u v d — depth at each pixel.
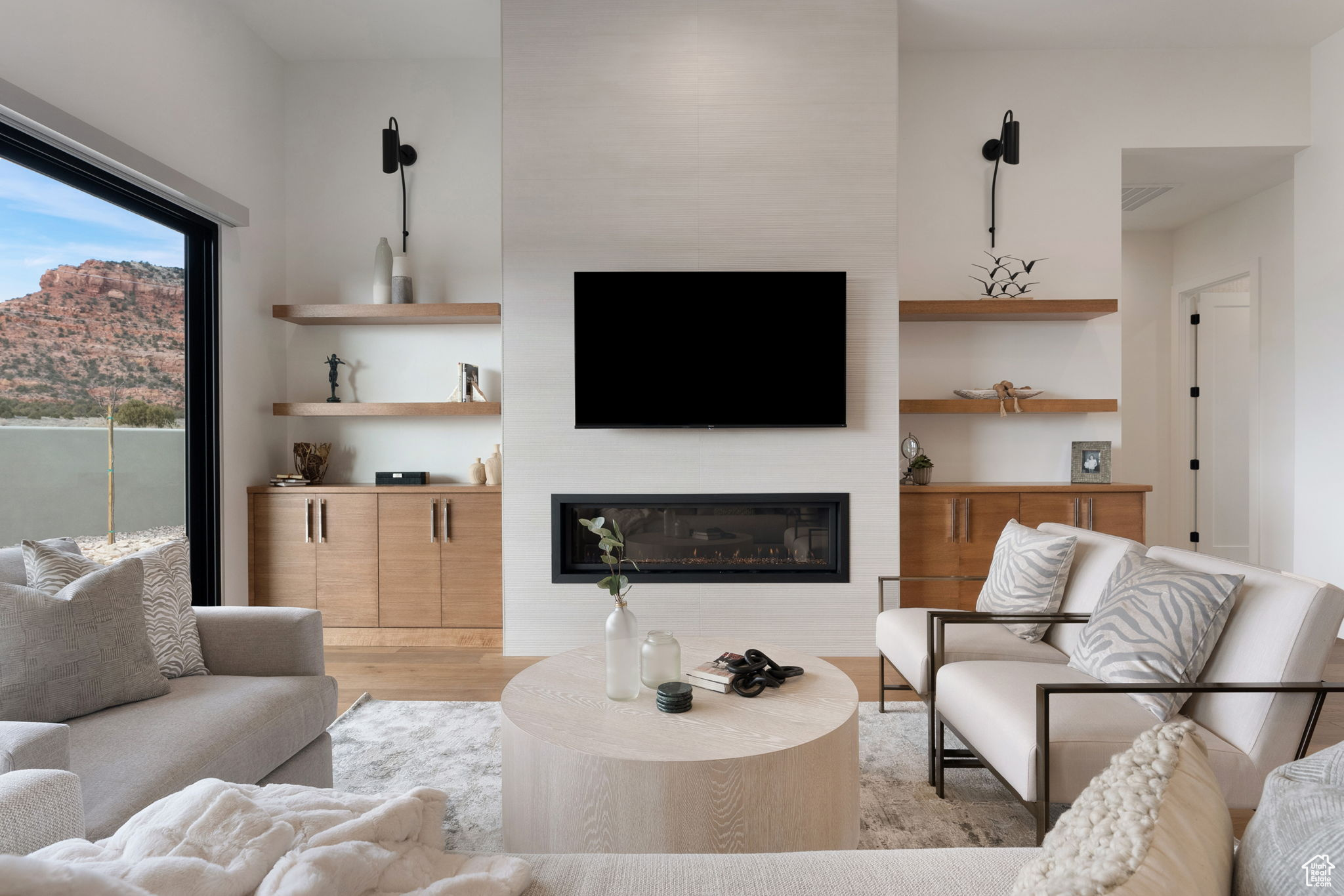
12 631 1.68
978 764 2.30
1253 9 3.73
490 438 4.30
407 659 3.67
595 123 3.63
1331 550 4.10
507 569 3.68
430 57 4.25
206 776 1.59
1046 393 4.22
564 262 3.65
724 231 3.64
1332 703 3.04
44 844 1.12
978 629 2.55
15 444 2.62
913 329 4.25
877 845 1.95
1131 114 4.14
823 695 1.96
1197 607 1.80
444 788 2.29
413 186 4.28
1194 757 0.81
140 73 3.10
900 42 4.06
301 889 0.72
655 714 1.83
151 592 2.04
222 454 3.67
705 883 0.93
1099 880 0.57
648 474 3.66
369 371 4.32
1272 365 4.77
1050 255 4.18
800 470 3.65
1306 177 4.17
